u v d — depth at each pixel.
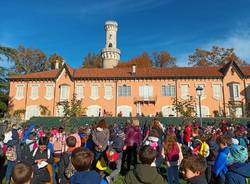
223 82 50.75
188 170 4.15
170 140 8.72
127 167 11.66
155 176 4.48
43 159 7.48
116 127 18.06
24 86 54.34
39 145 7.57
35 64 78.69
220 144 6.50
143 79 52.34
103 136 9.27
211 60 71.38
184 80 51.53
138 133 11.96
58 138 11.24
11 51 42.47
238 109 49.03
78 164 4.38
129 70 54.84
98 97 52.53
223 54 70.94
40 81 54.19
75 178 4.32
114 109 51.88
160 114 45.78
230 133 14.02
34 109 53.09
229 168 4.83
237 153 4.73
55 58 79.69
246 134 15.02
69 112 30.64
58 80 53.75
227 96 50.25
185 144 14.61
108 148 10.46
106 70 55.41
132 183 4.53
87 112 52.06
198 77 51.22
